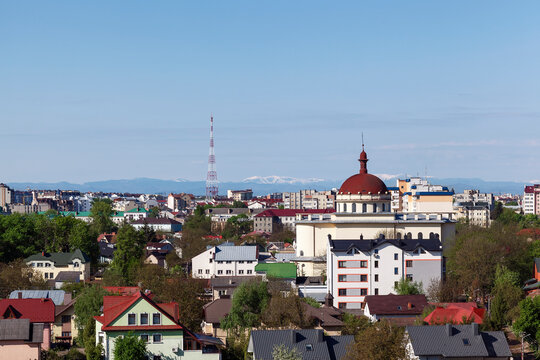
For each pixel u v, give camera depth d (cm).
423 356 13738
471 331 14125
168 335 13650
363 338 13600
